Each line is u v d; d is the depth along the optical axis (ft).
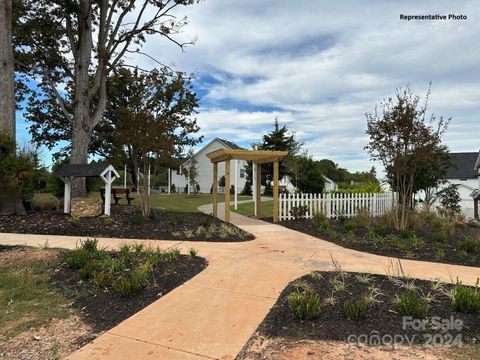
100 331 12.55
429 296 14.61
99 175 37.91
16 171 35.86
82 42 49.70
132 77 65.46
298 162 82.17
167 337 11.87
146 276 17.12
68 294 16.06
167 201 83.46
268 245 26.48
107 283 16.72
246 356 10.64
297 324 12.51
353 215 44.19
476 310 12.96
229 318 13.20
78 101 49.60
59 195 55.36
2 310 14.56
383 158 33.68
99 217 36.52
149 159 42.29
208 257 22.13
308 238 29.86
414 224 33.60
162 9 55.93
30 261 20.93
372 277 17.35
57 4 50.24
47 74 57.57
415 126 32.04
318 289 15.69
